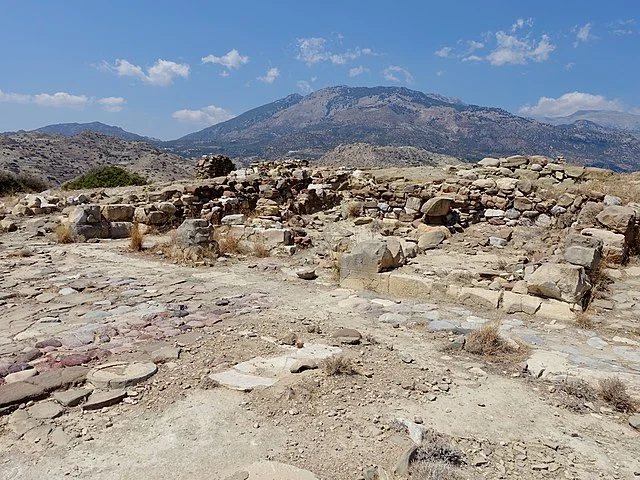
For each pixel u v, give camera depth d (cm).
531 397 465
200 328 613
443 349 579
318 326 639
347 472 338
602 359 560
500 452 375
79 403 414
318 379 468
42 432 371
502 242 1151
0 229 1309
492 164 1594
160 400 425
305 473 332
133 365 483
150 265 984
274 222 1336
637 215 1053
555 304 719
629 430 414
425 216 1291
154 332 591
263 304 741
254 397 432
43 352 517
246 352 532
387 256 875
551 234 1149
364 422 403
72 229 1217
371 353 555
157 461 344
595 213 1104
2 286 795
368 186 1521
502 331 647
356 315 710
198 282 862
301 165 1955
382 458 355
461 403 446
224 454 354
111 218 1306
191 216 1420
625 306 765
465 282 824
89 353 515
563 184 1378
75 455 347
